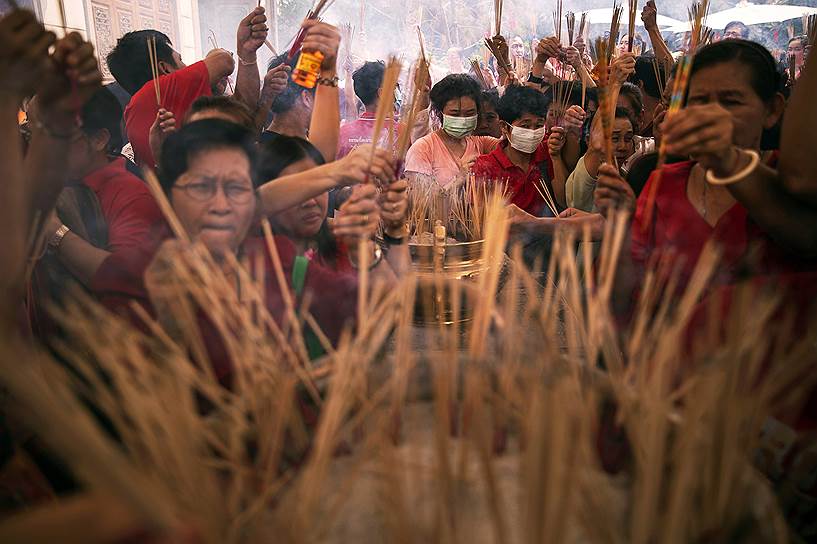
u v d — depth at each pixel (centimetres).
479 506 54
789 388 64
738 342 52
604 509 50
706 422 51
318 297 97
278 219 118
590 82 272
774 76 97
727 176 80
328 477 58
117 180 130
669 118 83
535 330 64
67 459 31
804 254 87
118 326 54
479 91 254
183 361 58
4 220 66
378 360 68
